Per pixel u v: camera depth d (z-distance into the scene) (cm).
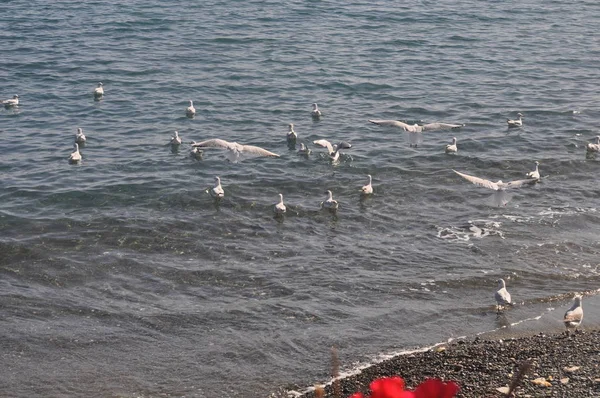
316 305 2959
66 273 3194
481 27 7600
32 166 4350
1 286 3073
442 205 3916
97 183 4084
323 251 3419
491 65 6419
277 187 4106
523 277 3161
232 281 3152
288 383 2464
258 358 2606
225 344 2697
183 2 8294
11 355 2616
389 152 4591
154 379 2498
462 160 4488
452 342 2673
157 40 6988
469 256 3359
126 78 6019
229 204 3884
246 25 7475
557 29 7600
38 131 4969
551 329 2744
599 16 8150
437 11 8150
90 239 3484
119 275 3194
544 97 5650
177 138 4675
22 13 7775
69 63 6338
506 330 2750
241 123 5119
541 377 2317
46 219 3666
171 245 3459
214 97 5625
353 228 3659
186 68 6259
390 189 4094
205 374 2523
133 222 3653
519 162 4462
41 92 5719
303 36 7144
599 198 3997
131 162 4412
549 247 3428
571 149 4678
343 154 4547
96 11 7912
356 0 8506
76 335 2745
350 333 2752
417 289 3080
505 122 5141
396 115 5291
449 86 5881
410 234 3588
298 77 6038
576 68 6394
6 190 3981
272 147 4675
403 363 2506
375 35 7225
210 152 4550
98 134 4912
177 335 2759
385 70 6234
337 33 7269
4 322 2814
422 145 4709
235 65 6325
